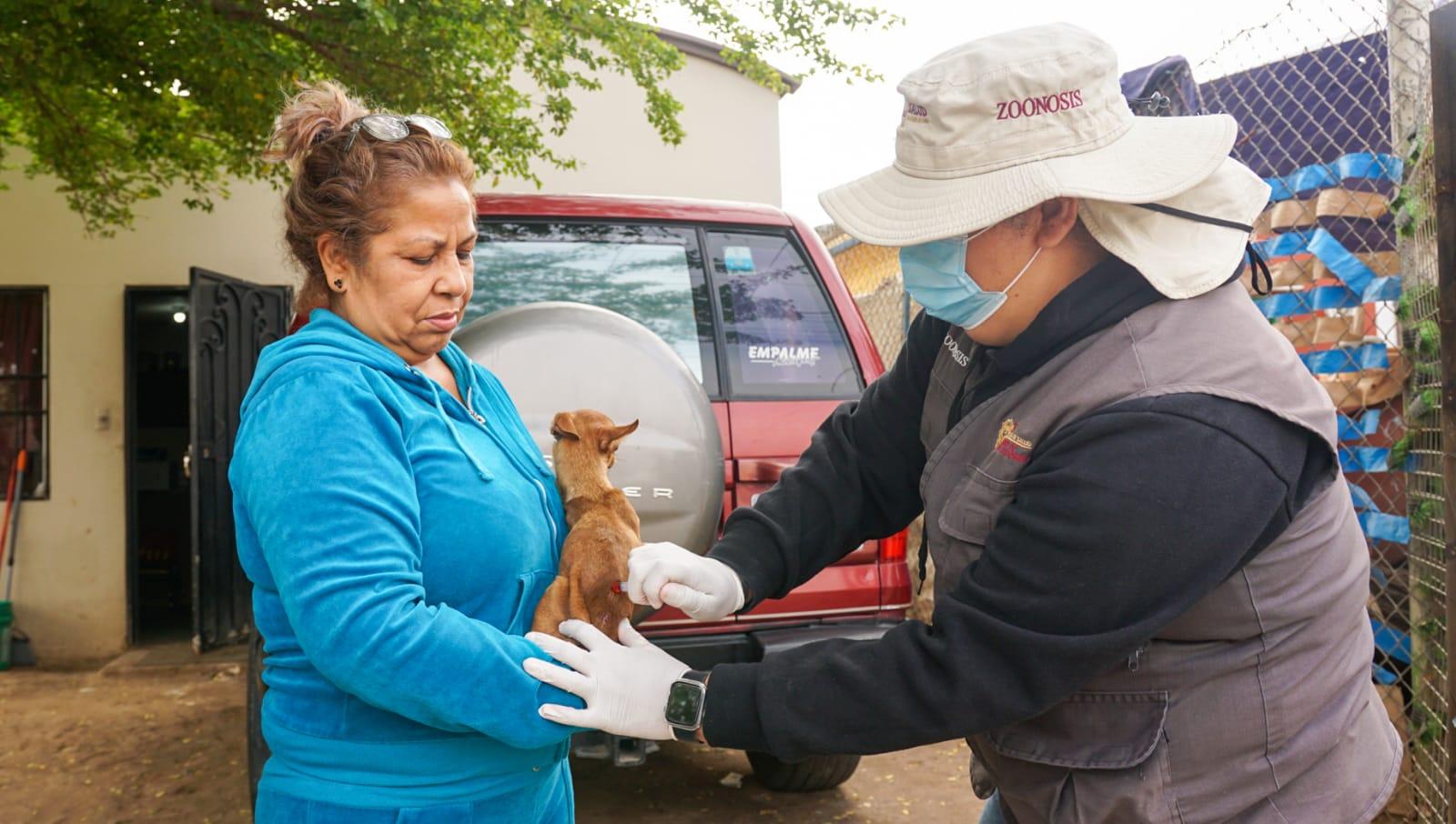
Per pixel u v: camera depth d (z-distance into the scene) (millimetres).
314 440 1314
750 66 5637
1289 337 3730
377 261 1443
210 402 6965
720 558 1793
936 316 1576
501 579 1480
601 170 8266
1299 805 1452
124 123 6152
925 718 1375
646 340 2725
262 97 4871
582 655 1447
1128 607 1302
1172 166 1379
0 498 7270
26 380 7328
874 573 3365
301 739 1444
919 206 1437
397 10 4504
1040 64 1386
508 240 3674
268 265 7555
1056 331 1452
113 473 7289
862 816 3941
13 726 5484
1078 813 1444
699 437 2678
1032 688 1336
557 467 1797
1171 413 1321
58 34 4996
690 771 4418
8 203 7234
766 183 8695
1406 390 3350
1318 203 3621
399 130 1457
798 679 1429
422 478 1421
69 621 7230
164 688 6312
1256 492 1308
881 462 1942
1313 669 1441
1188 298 1416
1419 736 3176
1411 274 3293
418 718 1344
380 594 1273
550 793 1682
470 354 2605
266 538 1324
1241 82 3994
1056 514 1324
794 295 3789
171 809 4234
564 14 5031
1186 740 1414
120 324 7316
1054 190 1348
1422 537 3133
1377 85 3789
